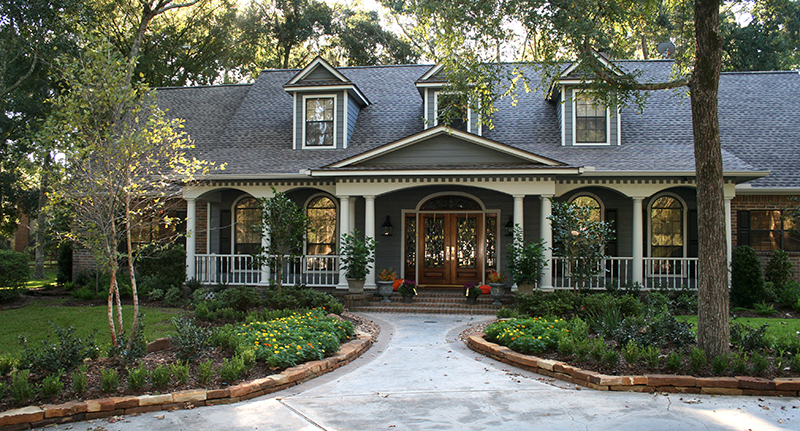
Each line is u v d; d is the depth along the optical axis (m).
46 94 24.53
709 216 7.62
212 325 10.89
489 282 16.53
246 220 17.53
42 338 9.91
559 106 16.80
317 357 7.83
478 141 14.50
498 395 6.46
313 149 17.17
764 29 25.86
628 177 14.19
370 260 14.76
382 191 14.80
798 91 18.30
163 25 29.59
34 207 30.11
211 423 5.50
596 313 11.10
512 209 16.44
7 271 14.73
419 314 13.66
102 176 7.39
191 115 19.88
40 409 5.47
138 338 7.58
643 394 6.50
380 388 6.80
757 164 15.79
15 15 18.61
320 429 5.31
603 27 9.88
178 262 15.85
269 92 20.33
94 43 7.80
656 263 15.89
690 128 16.48
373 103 18.97
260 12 34.03
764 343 7.82
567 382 7.08
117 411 5.76
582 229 12.67
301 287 14.70
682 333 8.05
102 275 16.91
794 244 15.83
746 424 5.43
